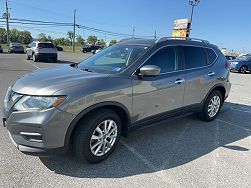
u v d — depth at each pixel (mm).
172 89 4414
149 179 3293
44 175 3234
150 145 4316
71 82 3301
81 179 3205
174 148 4258
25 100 3123
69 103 3111
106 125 3592
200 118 5715
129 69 3826
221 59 5742
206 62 5316
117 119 3705
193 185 3205
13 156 3635
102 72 3838
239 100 8398
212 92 5547
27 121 3062
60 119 3086
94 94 3305
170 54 4480
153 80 4062
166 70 4355
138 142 4414
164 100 4324
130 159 3791
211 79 5320
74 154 3574
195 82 4910
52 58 21672
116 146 3838
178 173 3473
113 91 3504
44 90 3113
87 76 3557
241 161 3900
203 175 3449
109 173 3381
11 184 3004
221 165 3746
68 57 31734
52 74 3699
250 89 11086
